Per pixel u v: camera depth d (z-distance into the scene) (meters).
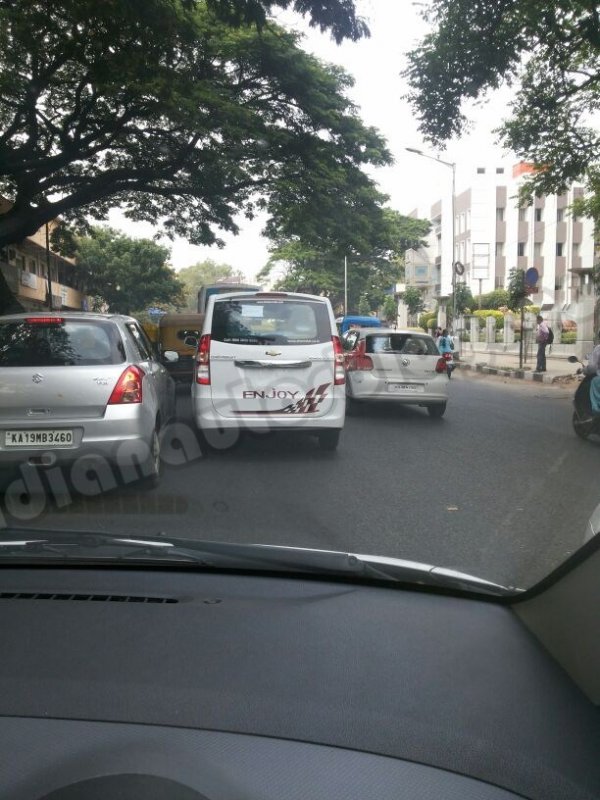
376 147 20.48
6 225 19.12
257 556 2.95
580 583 2.14
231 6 9.19
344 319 28.98
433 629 2.43
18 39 12.41
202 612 2.51
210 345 8.31
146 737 1.76
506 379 21.70
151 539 3.19
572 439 10.29
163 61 13.81
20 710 1.87
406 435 10.54
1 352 6.38
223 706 1.90
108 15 10.49
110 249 57.53
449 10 12.47
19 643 2.25
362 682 2.06
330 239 21.66
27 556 2.93
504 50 12.71
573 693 2.04
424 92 13.36
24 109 16.58
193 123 15.88
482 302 47.28
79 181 20.48
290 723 1.83
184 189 20.53
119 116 18.11
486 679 2.10
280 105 19.25
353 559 2.98
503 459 8.70
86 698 1.93
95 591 2.69
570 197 51.19
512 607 2.62
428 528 5.70
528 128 15.75
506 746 1.79
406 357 12.12
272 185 19.53
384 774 1.66
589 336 23.73
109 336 6.67
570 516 6.09
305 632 2.37
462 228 55.59
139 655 2.18
